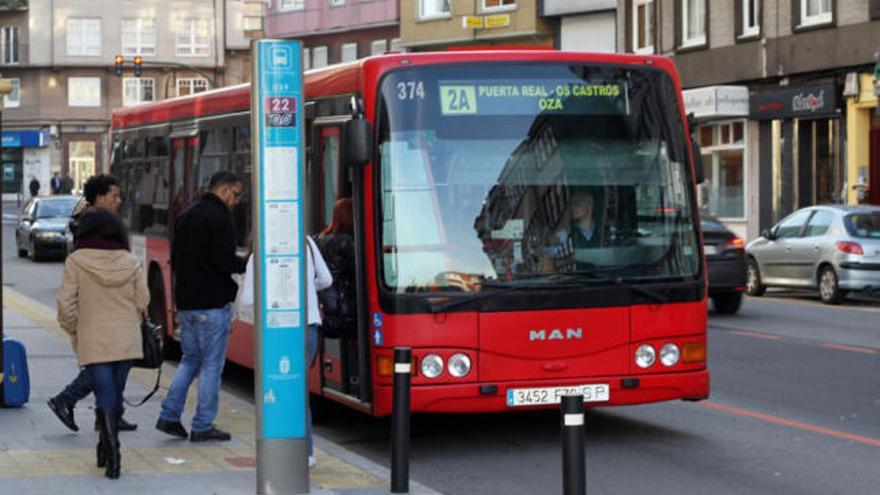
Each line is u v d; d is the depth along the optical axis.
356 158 10.56
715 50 40.12
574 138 11.05
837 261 25.23
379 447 11.73
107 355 9.55
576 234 10.93
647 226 11.13
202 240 10.87
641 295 10.99
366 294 10.78
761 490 9.62
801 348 18.19
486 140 10.89
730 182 40.06
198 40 93.12
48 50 91.62
